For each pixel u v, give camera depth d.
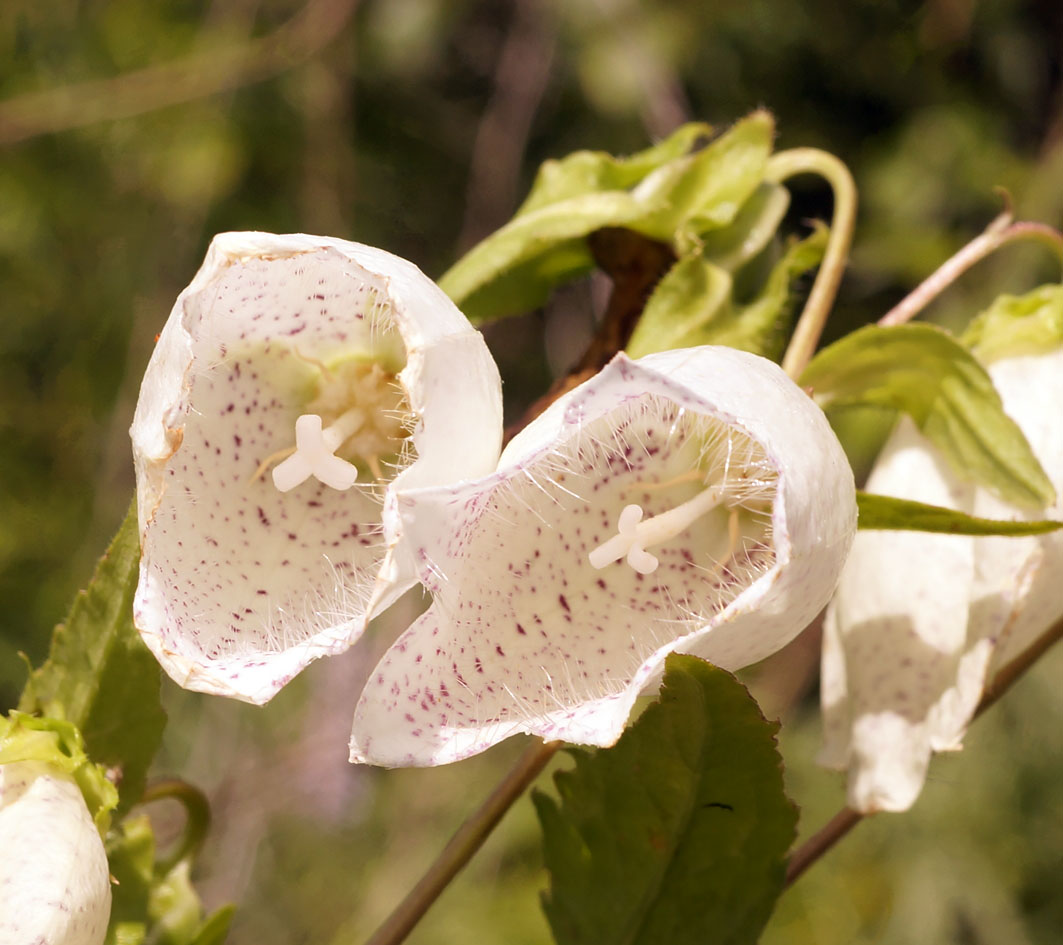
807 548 0.37
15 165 0.99
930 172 1.03
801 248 0.43
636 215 0.42
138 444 0.38
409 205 1.12
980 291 0.94
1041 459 0.41
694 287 0.41
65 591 0.96
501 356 1.07
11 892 0.38
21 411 1.00
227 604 0.39
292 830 0.93
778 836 0.40
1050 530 0.39
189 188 0.99
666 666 0.37
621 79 1.02
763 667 0.92
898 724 0.41
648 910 0.41
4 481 0.98
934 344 0.41
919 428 0.41
